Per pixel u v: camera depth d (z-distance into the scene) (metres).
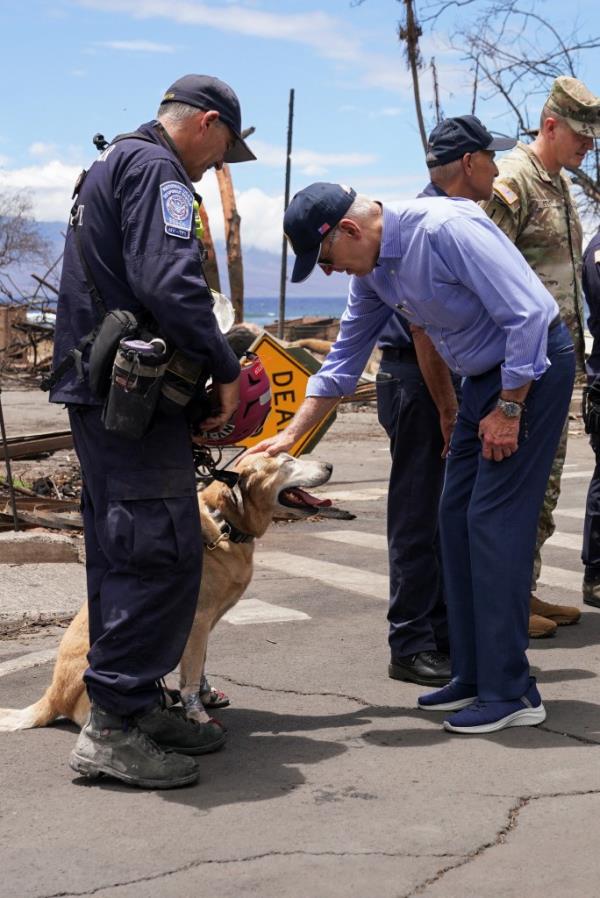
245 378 3.69
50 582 6.61
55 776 3.66
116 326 3.40
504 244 3.92
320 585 6.75
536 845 3.07
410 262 3.90
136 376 3.33
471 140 4.50
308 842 3.10
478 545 4.09
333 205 3.87
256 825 3.22
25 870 2.93
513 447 3.97
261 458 4.22
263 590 6.61
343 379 4.56
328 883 2.84
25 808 3.38
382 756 3.84
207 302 3.39
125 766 3.53
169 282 3.32
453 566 4.33
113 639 3.52
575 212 5.54
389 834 3.15
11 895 2.78
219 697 4.43
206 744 3.85
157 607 3.51
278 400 8.87
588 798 3.42
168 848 3.06
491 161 4.57
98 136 3.68
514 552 4.07
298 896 2.77
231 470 4.16
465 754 3.85
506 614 4.09
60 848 3.07
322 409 4.55
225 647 5.34
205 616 4.08
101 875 2.90
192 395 3.46
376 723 4.22
